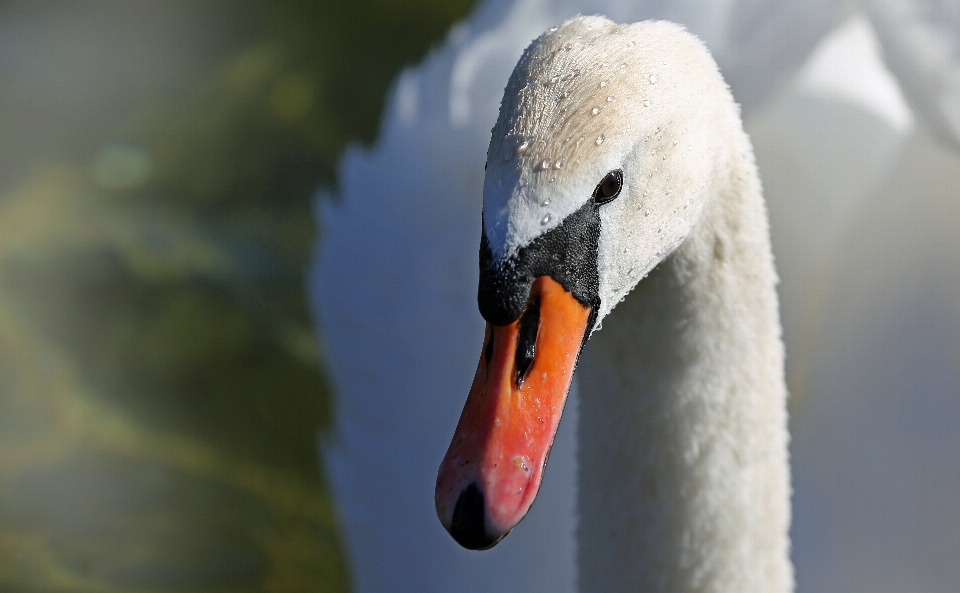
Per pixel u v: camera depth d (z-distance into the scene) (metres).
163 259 11.54
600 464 5.74
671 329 5.37
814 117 8.64
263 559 9.45
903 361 8.33
